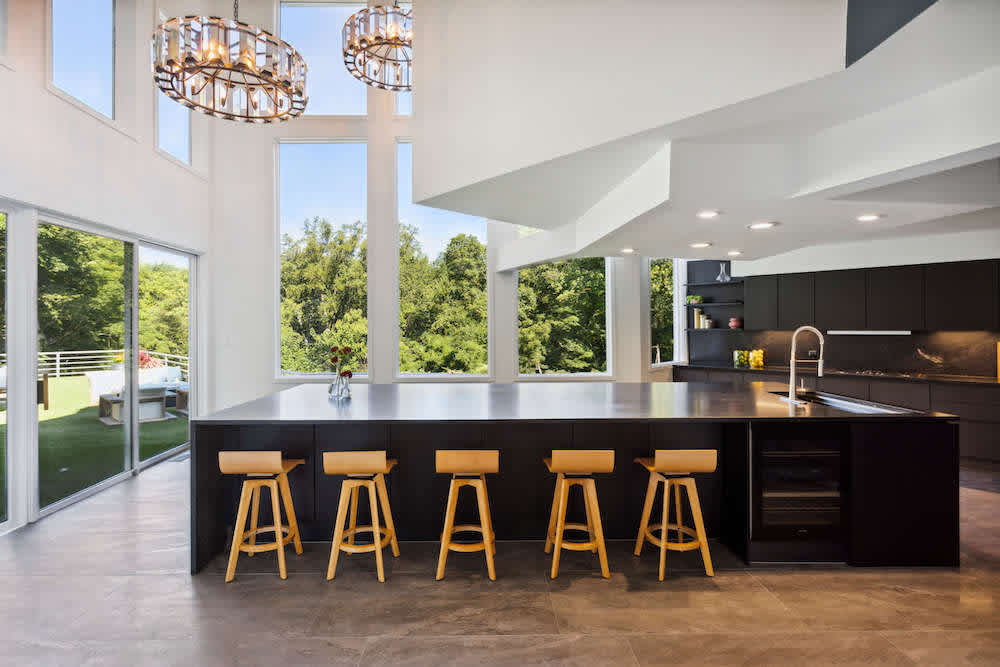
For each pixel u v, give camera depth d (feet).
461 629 8.40
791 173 9.98
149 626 8.48
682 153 9.68
